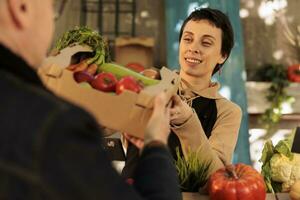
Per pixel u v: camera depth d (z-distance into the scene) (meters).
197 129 1.55
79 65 1.28
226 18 2.06
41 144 0.65
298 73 5.03
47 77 1.17
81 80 1.20
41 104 0.69
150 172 0.86
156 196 0.82
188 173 1.58
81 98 1.16
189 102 1.96
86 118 0.70
